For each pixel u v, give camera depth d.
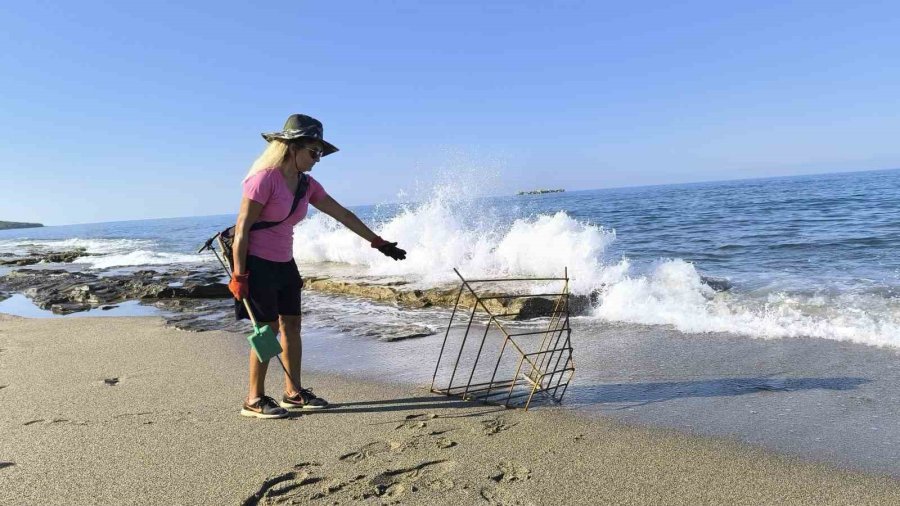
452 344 5.14
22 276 12.70
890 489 2.28
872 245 10.02
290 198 3.19
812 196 28.48
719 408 3.25
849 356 4.12
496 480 2.47
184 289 9.15
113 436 3.08
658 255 10.95
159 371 4.48
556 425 3.09
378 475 2.54
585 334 5.25
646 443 2.81
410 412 3.36
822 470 2.46
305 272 10.39
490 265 8.79
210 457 2.77
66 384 4.15
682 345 4.68
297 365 3.52
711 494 2.29
